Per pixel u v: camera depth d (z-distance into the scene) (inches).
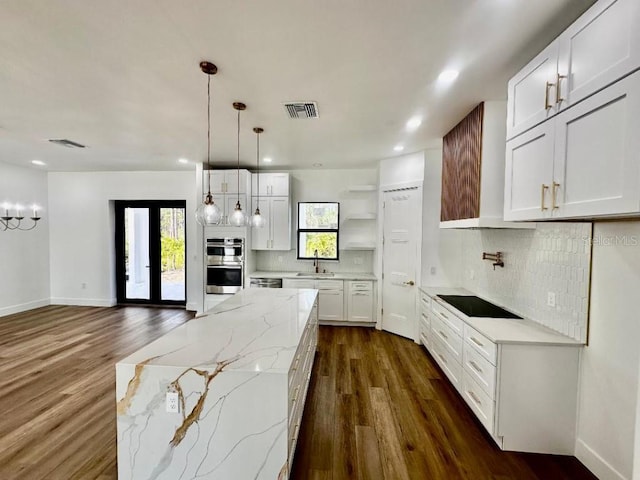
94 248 239.5
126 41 71.3
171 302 243.8
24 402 108.5
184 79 89.2
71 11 61.2
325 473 78.5
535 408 86.0
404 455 85.2
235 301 123.3
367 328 196.5
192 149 166.9
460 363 111.8
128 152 174.6
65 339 170.2
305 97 101.0
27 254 225.6
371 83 91.6
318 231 219.0
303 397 94.3
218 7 60.2
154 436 64.9
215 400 63.2
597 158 55.9
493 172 105.6
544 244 98.5
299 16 62.8
